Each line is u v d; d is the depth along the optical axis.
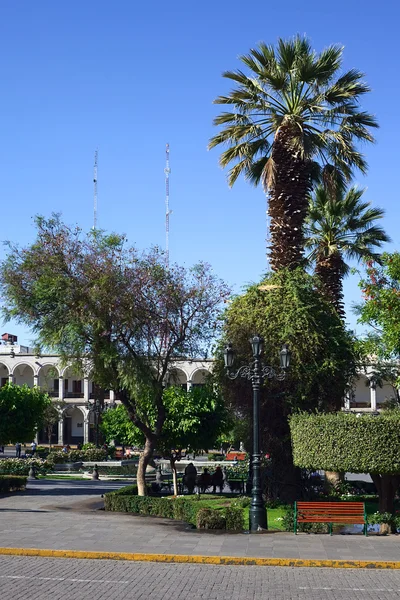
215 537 16.69
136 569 13.19
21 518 19.62
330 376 23.92
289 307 24.11
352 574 13.10
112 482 38.44
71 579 12.00
